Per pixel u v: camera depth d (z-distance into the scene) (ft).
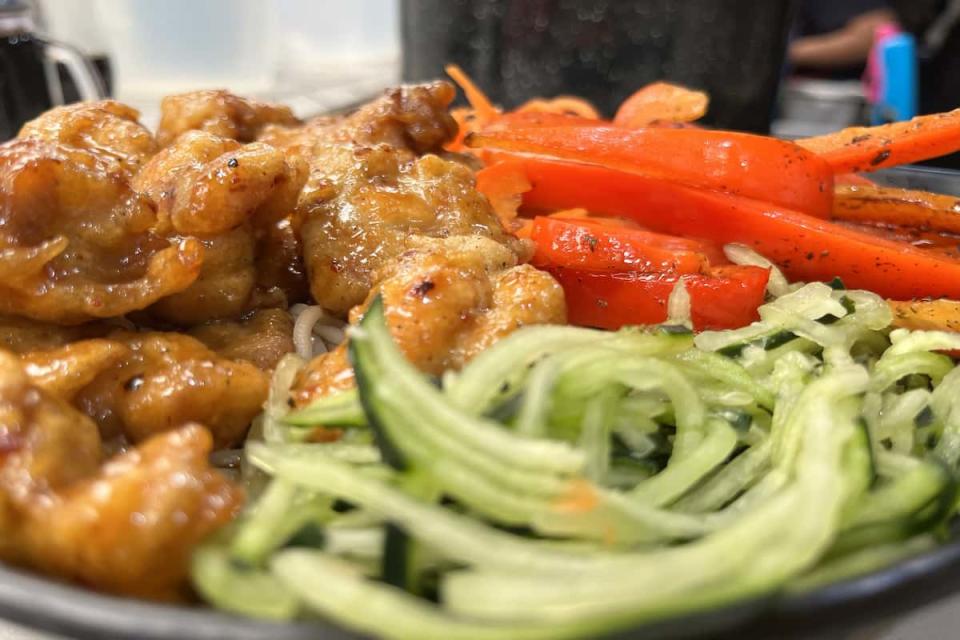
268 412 0.57
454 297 0.58
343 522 0.51
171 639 0.44
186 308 0.63
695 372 0.58
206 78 1.60
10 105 1.13
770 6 1.17
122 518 0.47
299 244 0.69
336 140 0.75
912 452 0.59
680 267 0.68
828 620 0.45
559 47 1.24
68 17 1.53
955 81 1.93
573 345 0.54
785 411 0.56
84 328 0.60
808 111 2.01
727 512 0.52
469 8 1.26
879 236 0.75
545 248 0.70
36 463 0.49
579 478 0.49
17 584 0.46
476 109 0.91
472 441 0.49
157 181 0.64
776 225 0.71
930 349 0.62
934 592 0.47
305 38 2.02
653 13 1.19
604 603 0.44
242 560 0.48
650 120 0.88
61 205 0.57
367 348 0.51
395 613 0.44
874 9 2.48
